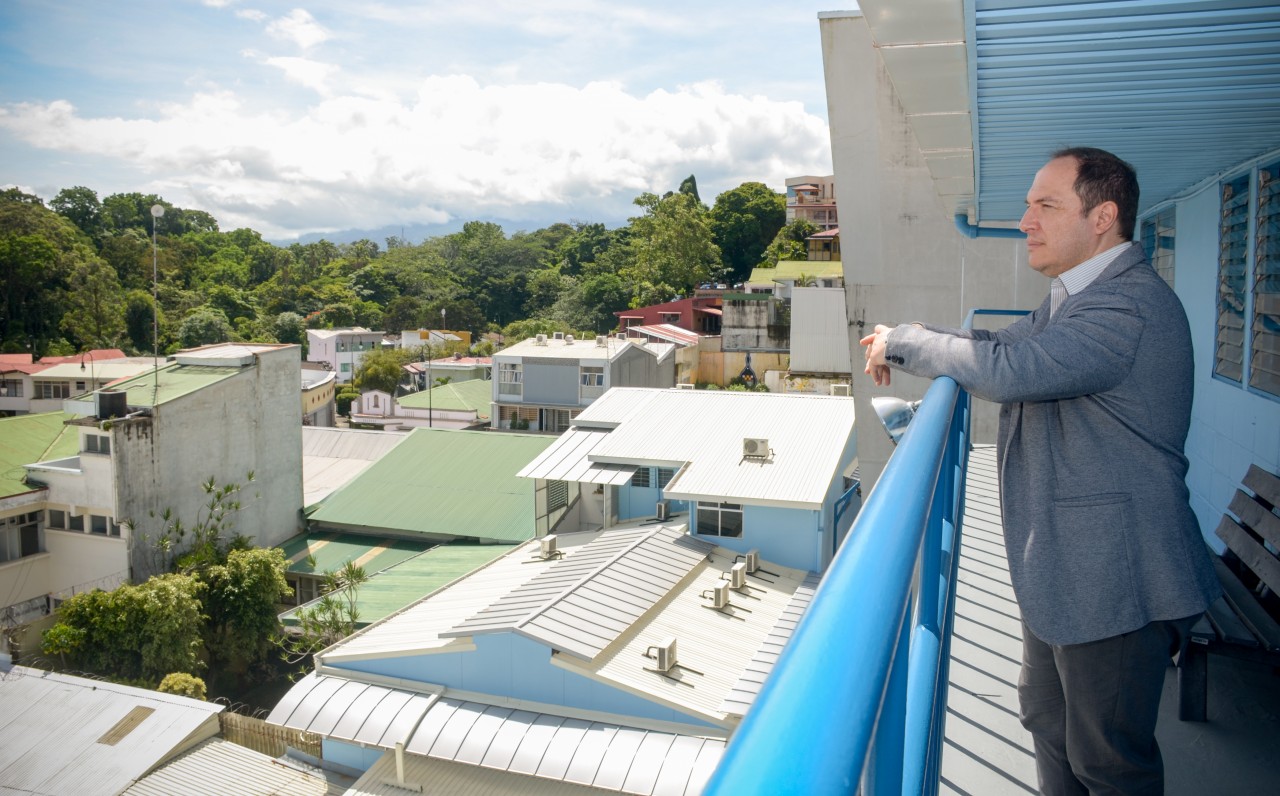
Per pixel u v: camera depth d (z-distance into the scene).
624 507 18.81
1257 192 4.25
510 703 12.34
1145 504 1.52
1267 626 3.24
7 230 63.53
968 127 3.17
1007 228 5.47
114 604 18.44
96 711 14.46
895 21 2.07
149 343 67.44
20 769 13.28
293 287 95.38
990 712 2.69
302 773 13.13
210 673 20.91
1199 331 5.45
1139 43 2.18
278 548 22.98
